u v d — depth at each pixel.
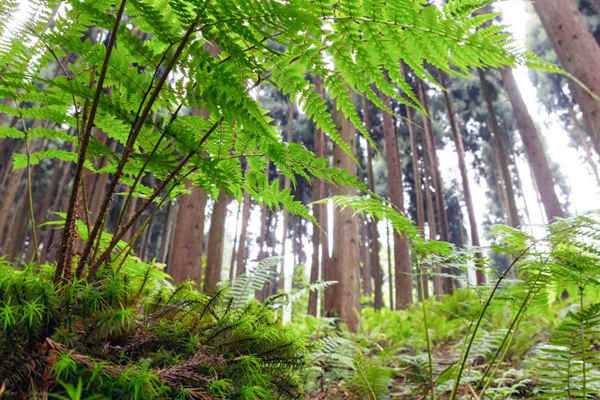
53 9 1.02
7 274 0.78
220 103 0.86
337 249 6.75
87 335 0.81
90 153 1.09
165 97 0.96
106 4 1.02
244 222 15.98
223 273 19.44
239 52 0.81
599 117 5.38
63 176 14.30
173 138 0.97
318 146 14.30
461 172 14.16
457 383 1.26
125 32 0.81
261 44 0.80
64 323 0.79
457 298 3.29
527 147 10.34
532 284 1.31
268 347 1.14
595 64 5.48
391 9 0.84
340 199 1.31
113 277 0.97
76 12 1.01
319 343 1.69
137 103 1.08
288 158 1.10
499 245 1.51
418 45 0.91
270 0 0.66
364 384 1.78
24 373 0.68
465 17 0.86
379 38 0.89
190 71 0.84
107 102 0.94
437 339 3.14
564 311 2.62
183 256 5.68
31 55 1.06
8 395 0.64
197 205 5.96
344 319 6.28
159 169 1.14
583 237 1.18
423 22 0.85
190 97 0.89
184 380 0.82
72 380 0.71
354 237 6.80
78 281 0.87
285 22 0.70
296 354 1.24
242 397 0.87
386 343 3.99
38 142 13.20
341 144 1.04
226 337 1.10
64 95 1.17
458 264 1.44
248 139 1.16
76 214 1.06
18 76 0.90
